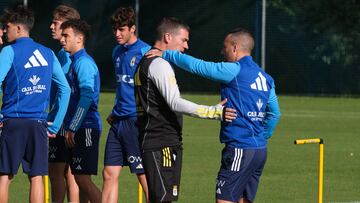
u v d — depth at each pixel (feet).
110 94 246.27
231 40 63.93
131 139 73.05
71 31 74.18
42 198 69.00
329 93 253.65
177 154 59.41
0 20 69.72
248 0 251.19
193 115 57.26
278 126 172.86
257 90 63.16
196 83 255.50
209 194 93.25
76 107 74.69
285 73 253.24
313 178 105.60
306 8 252.62
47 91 69.00
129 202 87.56
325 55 252.83
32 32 254.27
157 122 58.80
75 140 75.00
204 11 254.06
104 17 256.52
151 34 255.91
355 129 168.55
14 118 67.77
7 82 67.97
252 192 65.00
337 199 91.15
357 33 252.21
